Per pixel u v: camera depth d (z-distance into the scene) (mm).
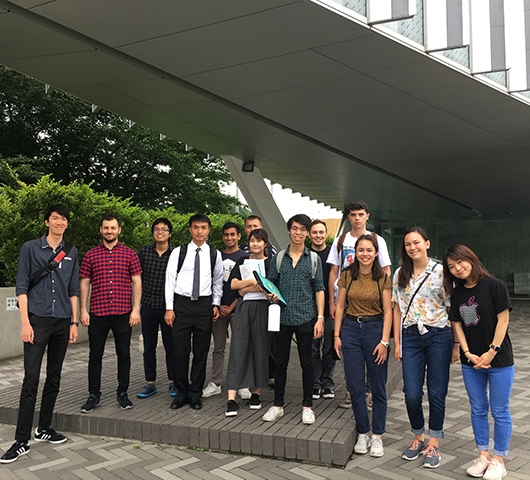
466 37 7383
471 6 8195
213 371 5477
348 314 4266
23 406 4316
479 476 3670
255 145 13062
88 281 4980
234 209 24875
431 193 18609
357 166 14781
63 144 20062
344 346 4227
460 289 3729
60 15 6855
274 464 3980
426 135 11430
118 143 20359
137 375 6508
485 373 3707
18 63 8695
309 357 4426
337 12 6453
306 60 7910
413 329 3971
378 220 24359
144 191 21688
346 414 4641
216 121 11297
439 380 3900
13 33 7527
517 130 10961
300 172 16344
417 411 4016
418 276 3957
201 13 6621
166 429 4453
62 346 4594
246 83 8938
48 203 10180
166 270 5102
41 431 4586
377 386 4156
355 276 4219
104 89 9766
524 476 3699
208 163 22938
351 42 7242
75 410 4961
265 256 5242
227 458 4121
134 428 4578
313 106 9906
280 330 4480
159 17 6793
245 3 6320
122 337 5023
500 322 3564
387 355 4137
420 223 23031
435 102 9422
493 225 21266
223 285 5488
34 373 4367
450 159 13578
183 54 7898
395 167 14688
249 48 7578
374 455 4102
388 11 6660
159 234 5469
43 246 4504
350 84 8766
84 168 20953
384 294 4137
